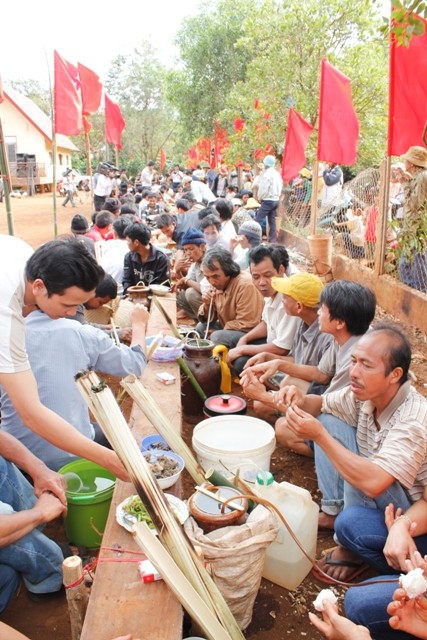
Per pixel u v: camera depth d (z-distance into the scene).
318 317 3.33
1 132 6.23
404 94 5.78
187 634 2.05
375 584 2.08
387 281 7.47
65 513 2.23
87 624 1.70
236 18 20.25
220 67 20.97
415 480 2.29
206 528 2.13
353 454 2.23
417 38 5.48
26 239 15.02
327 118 7.86
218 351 4.15
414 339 6.38
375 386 2.25
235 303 4.69
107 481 2.71
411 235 6.78
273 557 2.53
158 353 3.82
